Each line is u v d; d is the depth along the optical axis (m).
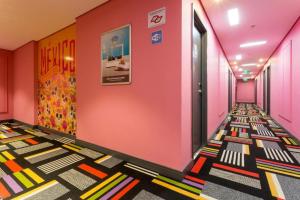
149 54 2.18
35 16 3.22
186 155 2.13
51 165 2.33
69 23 3.53
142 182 1.90
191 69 2.24
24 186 1.82
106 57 2.67
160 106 2.10
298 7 2.93
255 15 3.23
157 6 2.10
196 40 2.88
